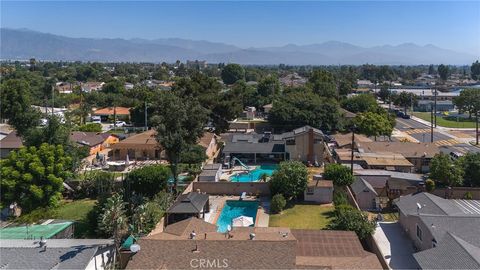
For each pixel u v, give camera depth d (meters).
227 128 101.25
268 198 59.19
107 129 113.94
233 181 65.88
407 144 81.38
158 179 56.69
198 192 58.59
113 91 168.75
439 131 117.94
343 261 33.38
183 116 59.25
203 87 105.38
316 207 55.16
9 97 87.31
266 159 81.50
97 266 36.34
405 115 144.88
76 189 60.72
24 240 39.75
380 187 58.47
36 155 51.41
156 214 46.12
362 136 98.88
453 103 153.62
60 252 35.59
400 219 47.69
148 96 128.88
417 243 41.69
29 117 85.50
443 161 59.69
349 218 43.56
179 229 39.91
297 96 122.31
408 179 60.69
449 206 46.78
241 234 37.41
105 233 44.91
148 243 34.66
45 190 50.41
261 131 111.94
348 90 175.12
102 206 48.03
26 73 199.38
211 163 76.31
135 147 81.94
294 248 33.22
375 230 44.62
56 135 62.25
